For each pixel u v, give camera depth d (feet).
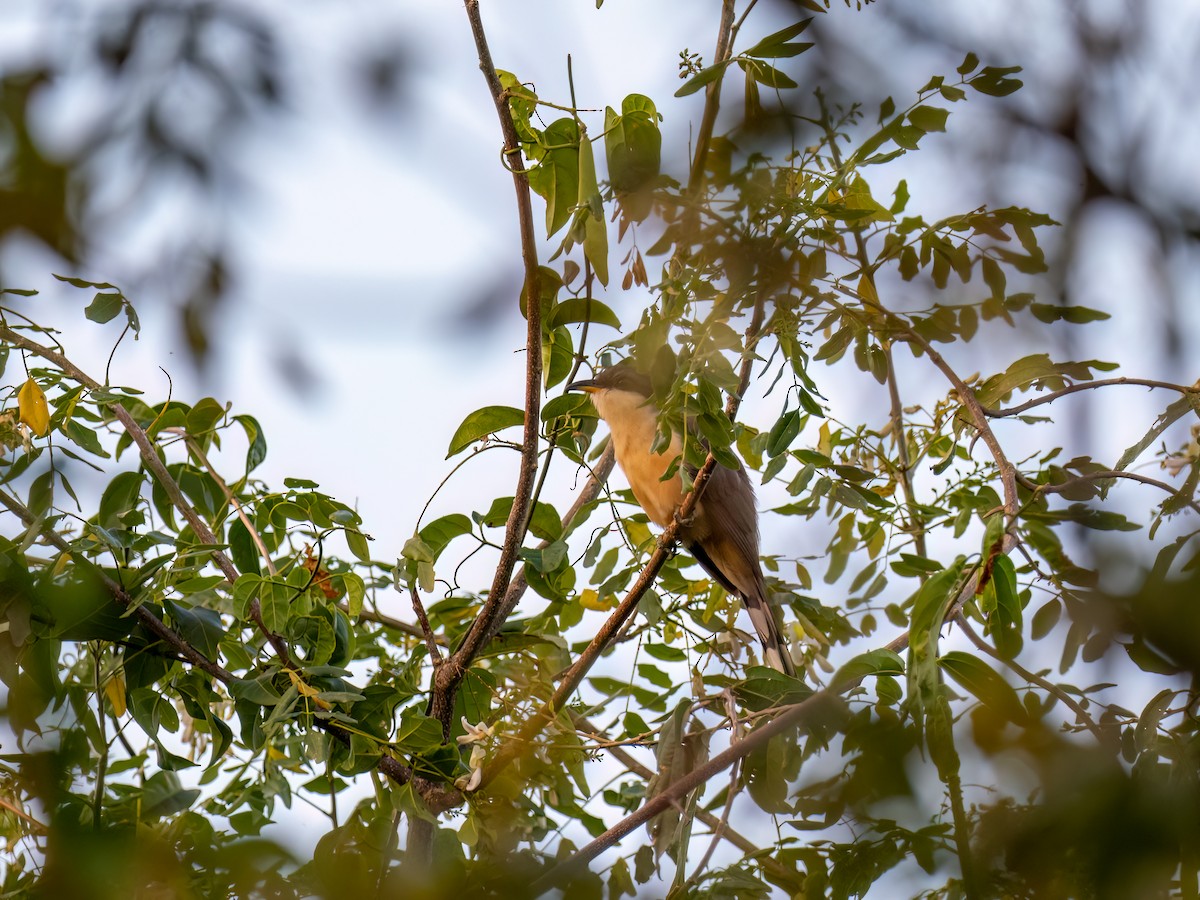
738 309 19.30
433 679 24.84
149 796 24.61
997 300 20.52
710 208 17.24
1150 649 10.67
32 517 22.93
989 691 15.01
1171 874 10.34
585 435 25.12
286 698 21.45
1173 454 21.49
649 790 22.02
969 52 15.61
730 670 28.32
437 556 24.75
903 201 24.32
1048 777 10.89
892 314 21.18
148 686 23.03
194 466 28.02
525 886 16.66
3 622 20.63
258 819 26.27
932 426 28.19
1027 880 10.71
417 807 22.04
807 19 16.31
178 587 25.62
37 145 13.08
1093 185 14.15
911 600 29.48
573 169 21.40
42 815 19.11
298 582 23.71
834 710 18.65
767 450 21.62
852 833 15.89
